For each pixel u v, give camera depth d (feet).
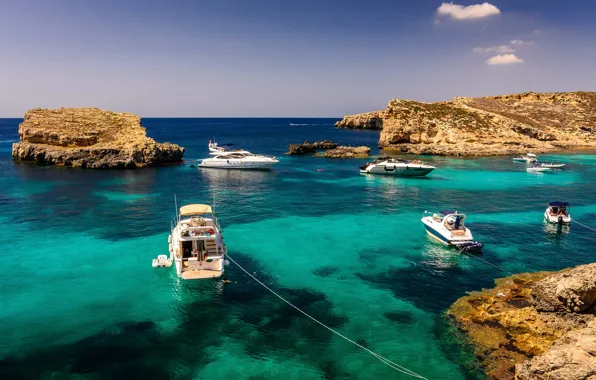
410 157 293.02
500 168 242.78
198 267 81.82
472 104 429.38
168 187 181.47
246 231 114.01
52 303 72.08
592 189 176.35
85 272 85.56
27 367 54.24
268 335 62.23
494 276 83.10
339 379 51.98
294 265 89.45
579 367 40.88
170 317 67.62
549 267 87.66
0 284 79.56
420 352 57.26
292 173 226.17
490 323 63.52
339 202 151.53
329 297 74.49
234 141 466.70
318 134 589.32
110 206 143.13
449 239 98.27
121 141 260.62
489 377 51.01
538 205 145.69
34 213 132.46
